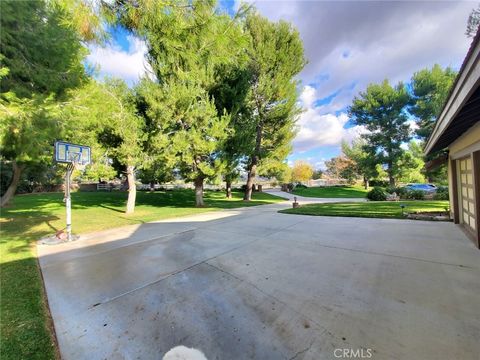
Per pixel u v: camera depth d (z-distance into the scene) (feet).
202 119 35.55
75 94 13.94
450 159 22.02
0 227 25.49
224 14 11.19
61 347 6.98
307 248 15.60
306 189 98.32
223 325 7.75
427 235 17.69
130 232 22.61
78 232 22.81
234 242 17.74
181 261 13.99
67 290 10.61
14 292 10.43
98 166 32.30
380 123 71.61
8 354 6.68
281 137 56.65
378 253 14.06
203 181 46.39
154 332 7.54
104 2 9.99
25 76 11.37
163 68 32.12
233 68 39.65
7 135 9.59
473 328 7.02
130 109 33.45
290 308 8.53
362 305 8.51
